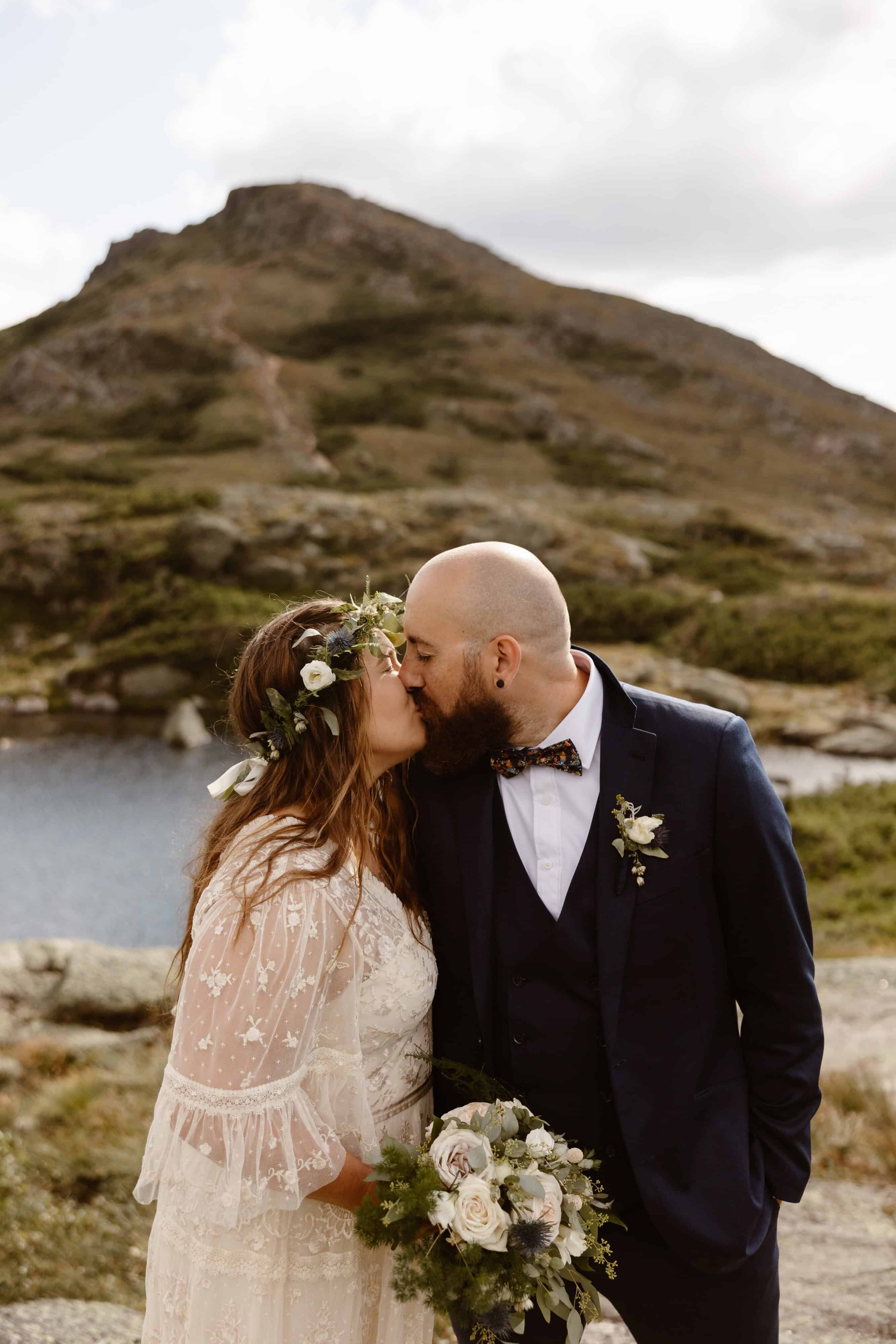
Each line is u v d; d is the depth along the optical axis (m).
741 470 91.62
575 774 2.17
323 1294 2.00
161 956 9.62
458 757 2.18
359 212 140.75
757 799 2.13
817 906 14.57
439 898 2.21
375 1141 2.02
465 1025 2.21
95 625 44.22
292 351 106.56
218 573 47.28
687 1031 2.13
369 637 2.13
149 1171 2.01
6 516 52.31
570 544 54.09
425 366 105.12
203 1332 1.92
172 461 76.44
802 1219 4.29
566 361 112.62
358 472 76.25
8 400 97.88
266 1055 1.82
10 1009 8.68
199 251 143.75
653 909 2.11
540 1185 1.85
